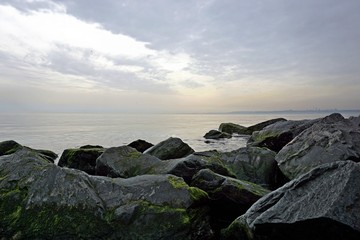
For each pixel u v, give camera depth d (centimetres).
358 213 596
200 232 830
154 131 5756
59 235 764
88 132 5375
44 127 6800
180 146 1834
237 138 4044
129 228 782
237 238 786
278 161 1417
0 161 977
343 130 1425
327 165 730
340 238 607
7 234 770
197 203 854
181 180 929
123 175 1317
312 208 643
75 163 1758
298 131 2277
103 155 1407
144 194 844
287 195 723
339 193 626
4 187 853
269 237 691
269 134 2452
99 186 870
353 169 658
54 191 824
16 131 5428
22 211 797
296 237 659
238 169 1439
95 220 780
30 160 942
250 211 770
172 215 796
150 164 1345
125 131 5712
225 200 988
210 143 3572
